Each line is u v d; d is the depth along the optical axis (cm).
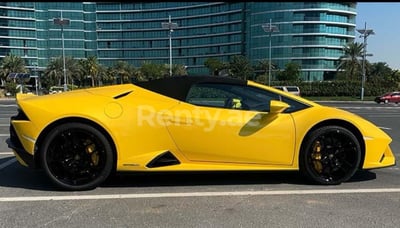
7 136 941
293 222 360
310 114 475
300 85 6556
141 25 13538
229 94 475
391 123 1461
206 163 464
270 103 452
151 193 446
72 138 442
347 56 9144
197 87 473
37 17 12669
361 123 482
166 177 513
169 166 455
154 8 13362
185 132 454
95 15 13525
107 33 13625
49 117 438
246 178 511
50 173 442
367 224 356
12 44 12169
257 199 427
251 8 10669
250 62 10356
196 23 12875
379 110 2566
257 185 480
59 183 444
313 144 471
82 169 447
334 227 348
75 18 12988
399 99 4462
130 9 13512
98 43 13638
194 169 457
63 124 440
